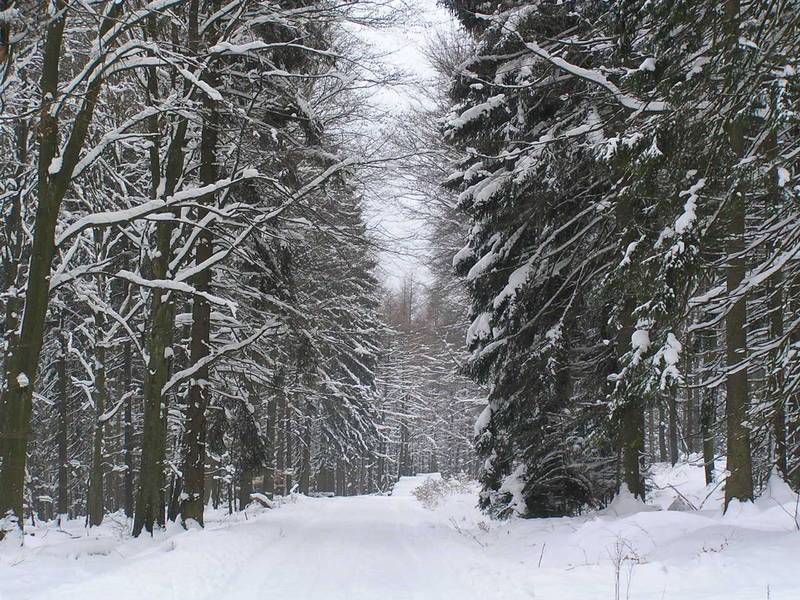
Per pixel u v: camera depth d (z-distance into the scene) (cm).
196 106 1167
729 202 765
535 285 1334
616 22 891
